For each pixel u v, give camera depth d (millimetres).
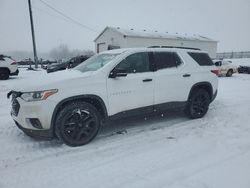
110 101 4559
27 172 3479
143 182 3156
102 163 3709
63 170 3520
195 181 3152
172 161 3729
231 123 5551
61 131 4137
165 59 5367
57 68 16062
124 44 29203
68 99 4164
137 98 4867
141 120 5820
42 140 4625
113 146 4324
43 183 3195
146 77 4945
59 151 4137
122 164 3664
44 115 4023
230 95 9438
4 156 3984
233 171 3385
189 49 5984
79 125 4285
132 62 4887
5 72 15281
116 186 3088
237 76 19812
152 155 3945
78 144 4320
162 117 6082
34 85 4094
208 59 6297
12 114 4520
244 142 4402
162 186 3057
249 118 5973
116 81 4602
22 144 4453
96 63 4973
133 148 4234
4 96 9531
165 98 5281
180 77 5484
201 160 3742
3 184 3182
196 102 5930
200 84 5887
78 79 4273
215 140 4523
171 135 4832
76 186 3115
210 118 6004
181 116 6176
